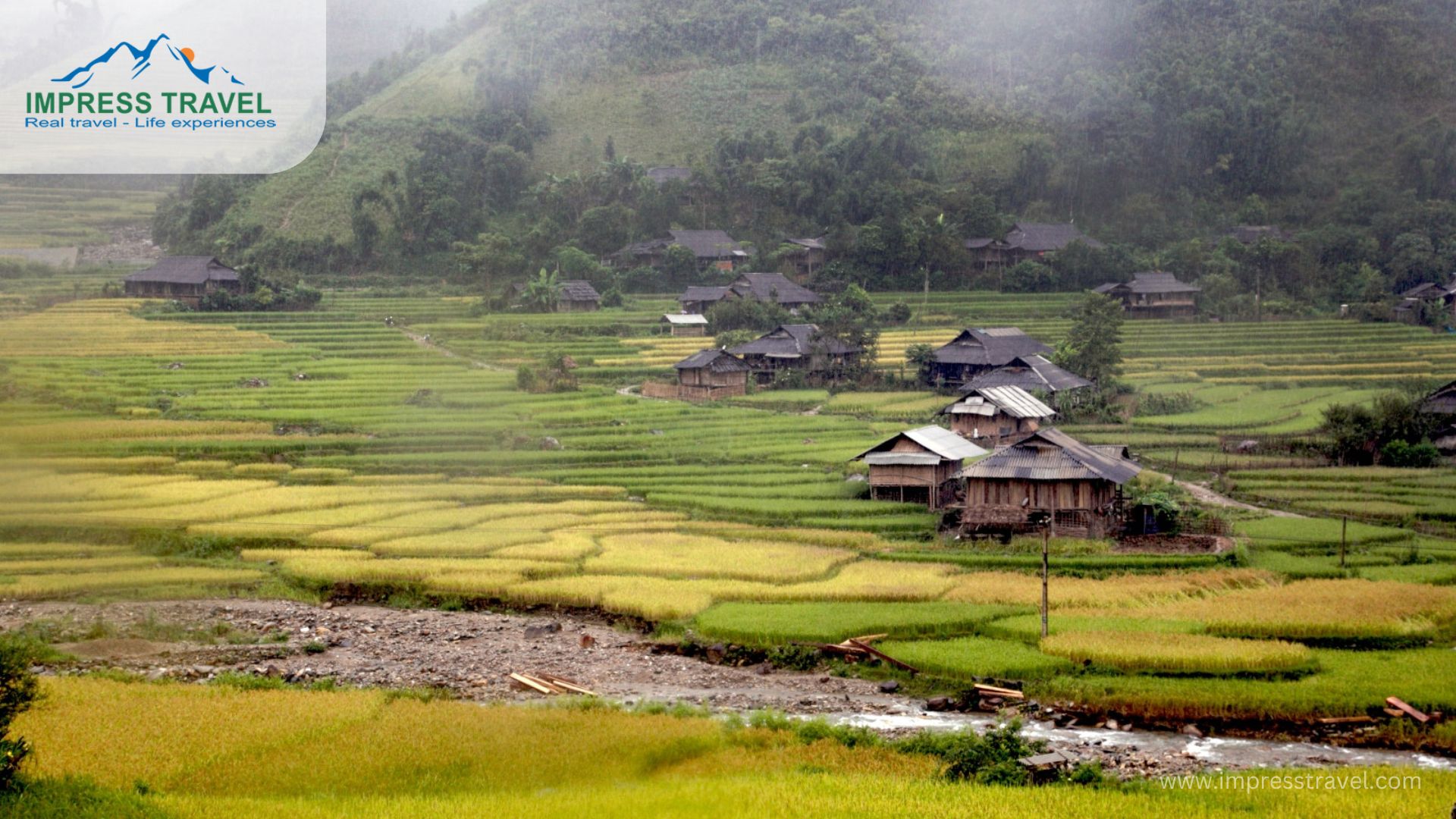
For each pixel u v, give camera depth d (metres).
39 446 76.00
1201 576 55.16
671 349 130.12
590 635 48.75
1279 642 43.59
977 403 89.19
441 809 28.81
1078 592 52.00
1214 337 133.38
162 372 105.12
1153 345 129.75
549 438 90.00
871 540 63.09
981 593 51.81
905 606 50.00
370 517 67.56
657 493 74.62
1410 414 84.88
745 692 41.88
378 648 47.47
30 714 36.22
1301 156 195.75
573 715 37.50
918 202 171.00
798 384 117.25
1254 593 51.31
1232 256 161.12
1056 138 199.25
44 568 56.94
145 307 130.00
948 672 42.25
